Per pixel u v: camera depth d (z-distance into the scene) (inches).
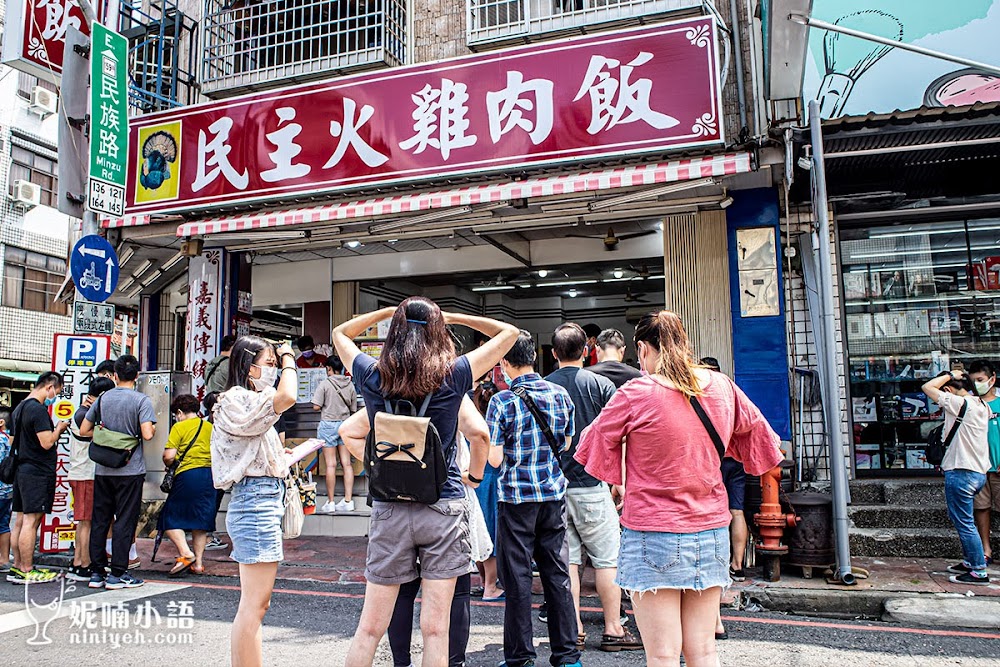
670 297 289.0
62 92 304.7
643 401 106.0
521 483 144.8
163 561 268.8
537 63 270.8
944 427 216.2
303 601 211.3
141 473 232.1
